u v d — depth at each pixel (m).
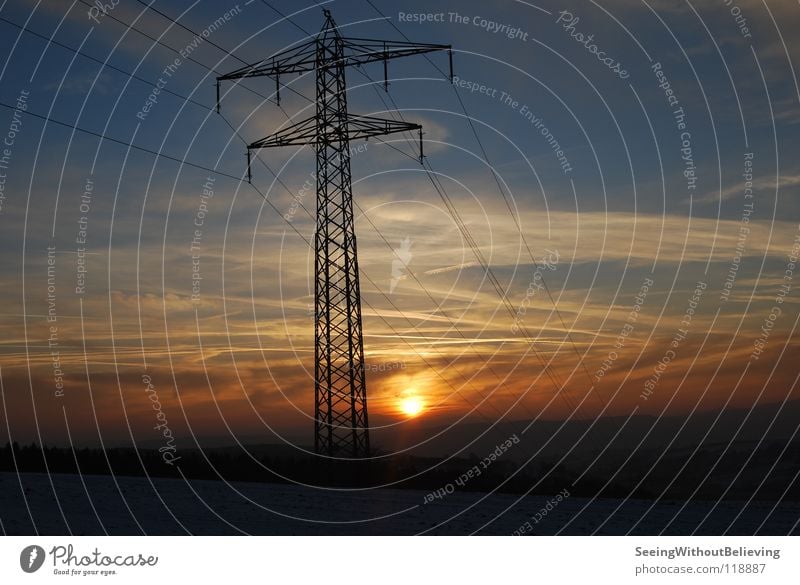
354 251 33.66
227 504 27.17
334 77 34.41
